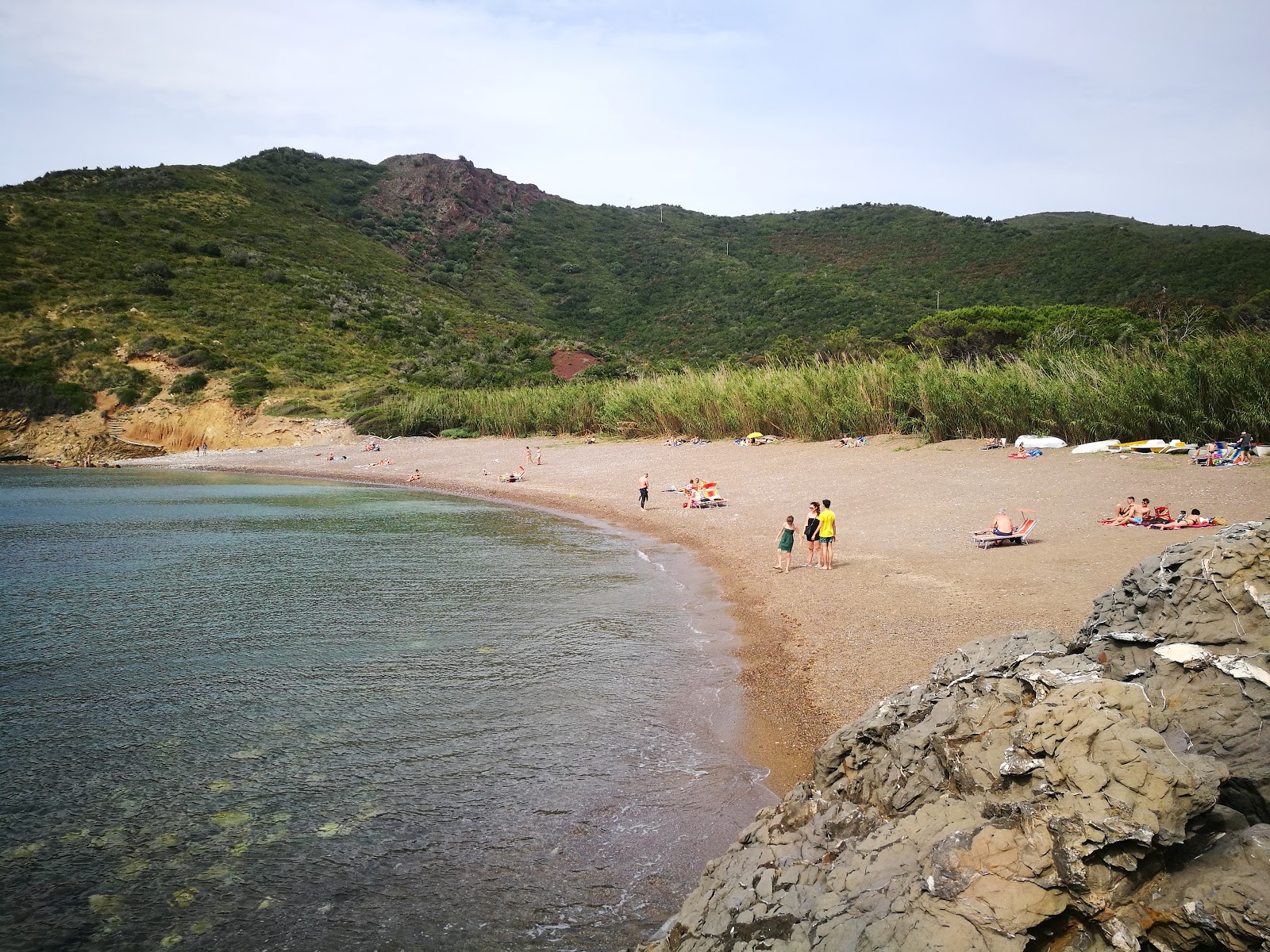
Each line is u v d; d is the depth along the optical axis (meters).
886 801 5.67
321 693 10.73
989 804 4.93
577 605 15.15
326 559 19.92
